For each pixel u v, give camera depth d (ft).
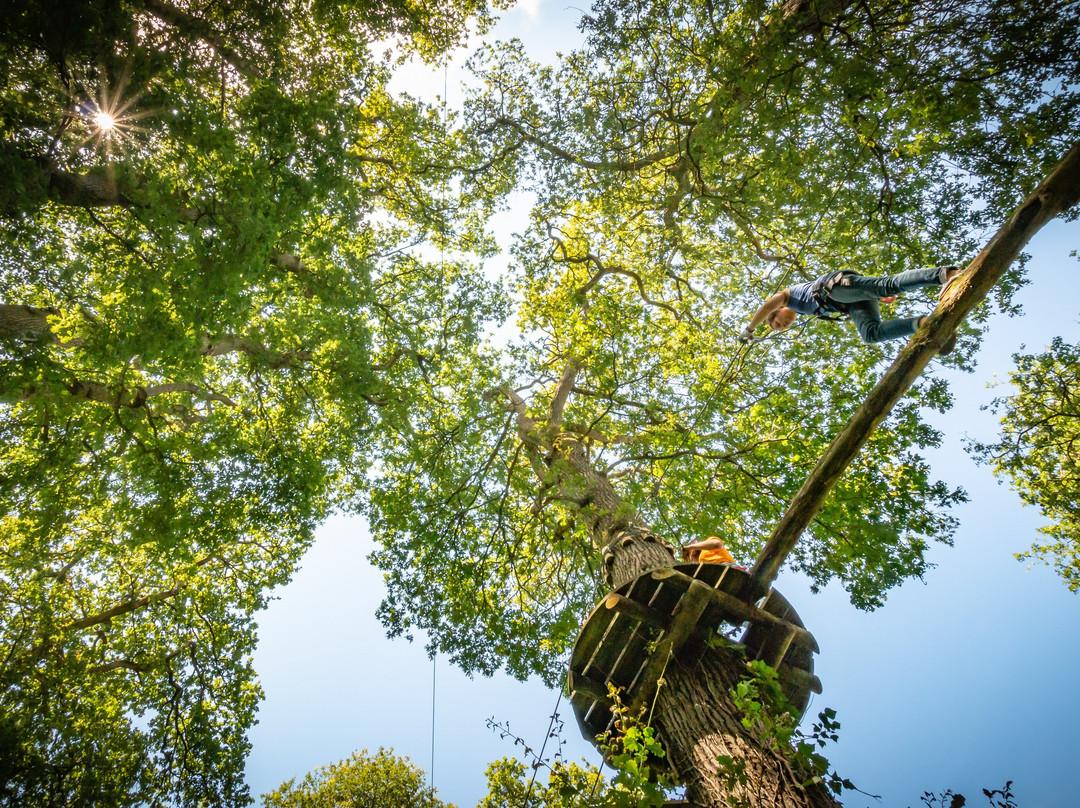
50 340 23.52
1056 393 36.17
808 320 32.58
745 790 12.28
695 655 16.24
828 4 18.79
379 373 45.52
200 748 36.96
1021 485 40.04
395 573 37.04
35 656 33.22
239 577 45.70
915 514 30.12
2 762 28.35
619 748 15.14
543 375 42.52
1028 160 24.57
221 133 21.59
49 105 20.02
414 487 41.52
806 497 14.46
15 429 30.55
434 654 34.99
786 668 16.61
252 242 22.94
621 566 21.49
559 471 28.09
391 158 44.75
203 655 42.06
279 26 25.73
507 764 16.65
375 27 32.27
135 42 19.58
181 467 36.47
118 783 33.30
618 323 33.40
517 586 38.91
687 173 33.04
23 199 19.54
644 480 32.63
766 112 20.31
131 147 22.04
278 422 46.14
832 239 31.32
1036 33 18.26
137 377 35.29
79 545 40.91
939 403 31.99
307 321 41.70
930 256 31.71
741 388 30.58
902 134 22.39
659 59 29.71
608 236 47.98
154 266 22.95
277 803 63.21
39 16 17.30
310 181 27.04
